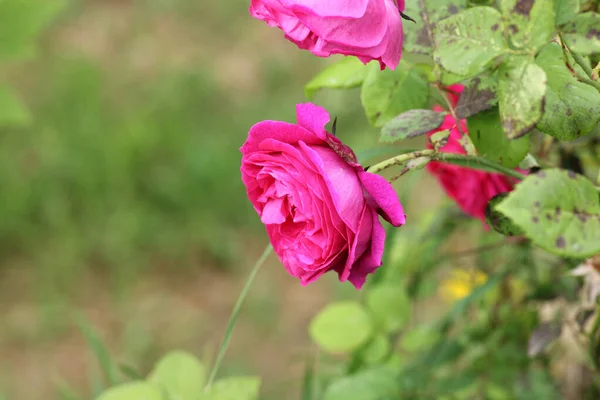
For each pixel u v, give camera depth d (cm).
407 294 112
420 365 104
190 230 323
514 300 108
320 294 295
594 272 91
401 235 114
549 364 105
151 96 397
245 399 91
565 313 99
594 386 102
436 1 84
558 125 79
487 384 105
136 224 317
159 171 345
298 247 80
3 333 280
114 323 288
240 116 387
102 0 479
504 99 76
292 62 425
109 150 342
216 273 314
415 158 81
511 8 76
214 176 341
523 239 103
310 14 76
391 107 89
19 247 314
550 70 77
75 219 325
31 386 260
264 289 298
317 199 79
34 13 109
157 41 449
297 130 80
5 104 118
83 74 389
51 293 295
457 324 119
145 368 267
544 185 73
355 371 106
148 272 313
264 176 81
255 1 80
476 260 114
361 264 81
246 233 333
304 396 108
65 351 274
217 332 283
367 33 77
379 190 78
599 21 76
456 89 90
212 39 452
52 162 335
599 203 73
